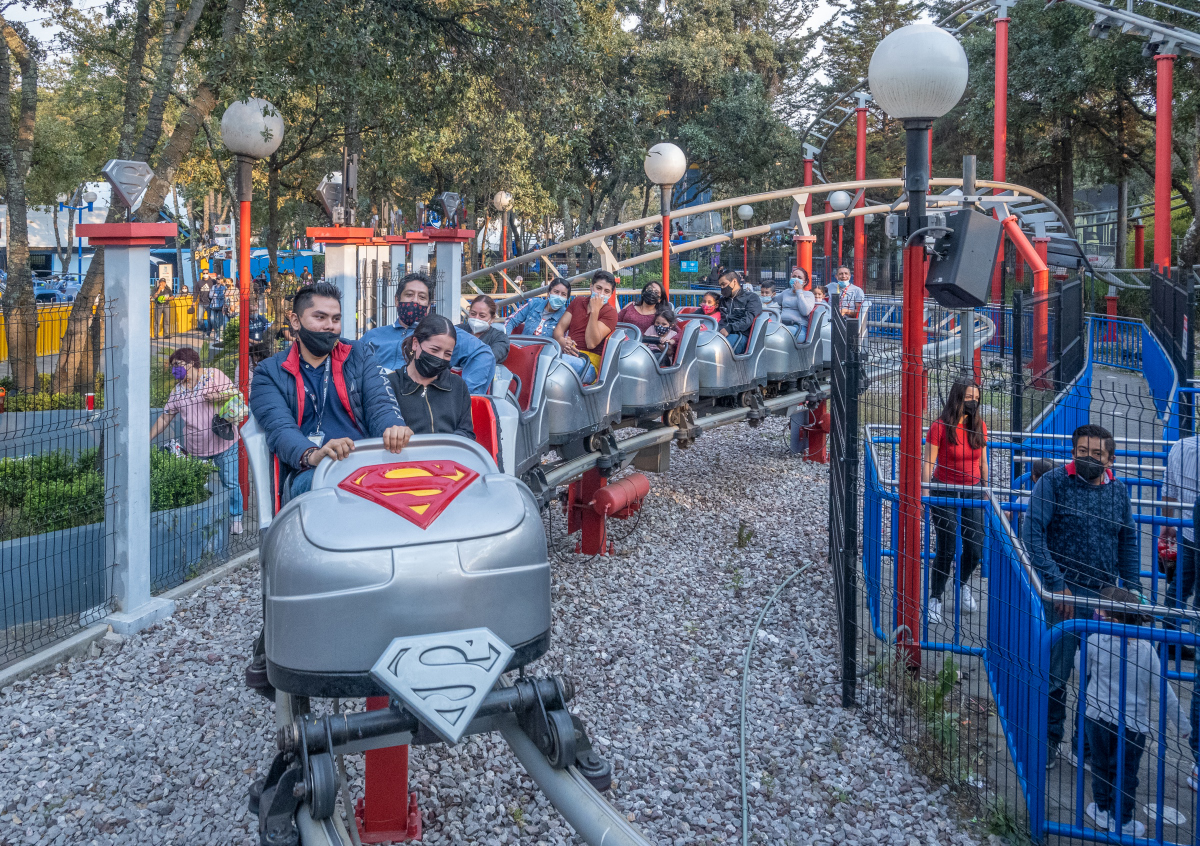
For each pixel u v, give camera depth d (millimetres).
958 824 4160
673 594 7102
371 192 23703
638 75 38062
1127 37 26719
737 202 19188
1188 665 5336
